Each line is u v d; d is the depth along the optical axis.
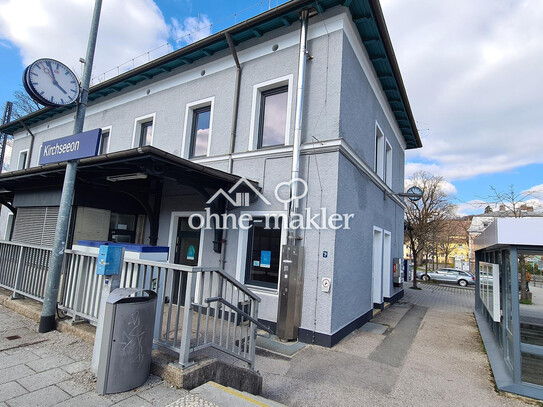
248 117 7.64
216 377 3.16
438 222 23.98
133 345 2.70
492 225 5.03
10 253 5.46
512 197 17.14
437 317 9.70
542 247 4.37
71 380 2.78
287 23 7.14
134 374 2.69
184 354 2.89
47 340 3.69
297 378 4.47
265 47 7.64
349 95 7.00
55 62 4.24
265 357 5.12
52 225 7.23
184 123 8.87
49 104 4.21
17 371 2.91
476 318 8.92
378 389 4.30
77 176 6.52
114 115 10.90
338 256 6.26
